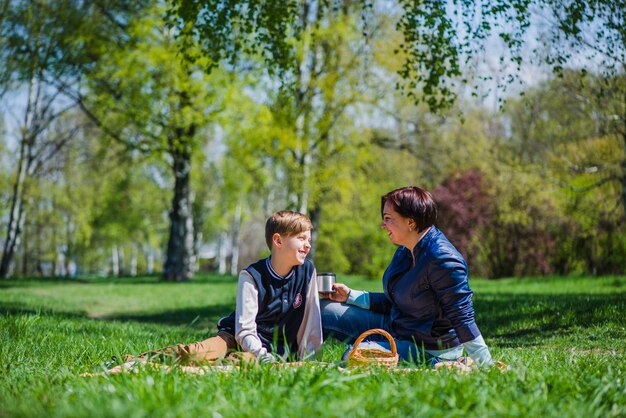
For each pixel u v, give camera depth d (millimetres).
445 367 3488
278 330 4301
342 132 22375
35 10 19266
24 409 2680
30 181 33125
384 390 2861
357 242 34656
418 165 27688
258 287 4133
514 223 25547
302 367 3379
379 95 21906
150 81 22156
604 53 9297
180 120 22297
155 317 13164
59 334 6434
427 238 4086
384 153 25453
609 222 21844
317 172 22391
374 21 20031
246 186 29391
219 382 3127
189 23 11242
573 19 8977
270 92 20906
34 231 46344
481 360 3947
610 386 3203
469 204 26172
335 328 4574
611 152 19750
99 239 51844
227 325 4312
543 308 9266
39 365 4324
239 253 63375
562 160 20781
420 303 4121
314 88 21703
